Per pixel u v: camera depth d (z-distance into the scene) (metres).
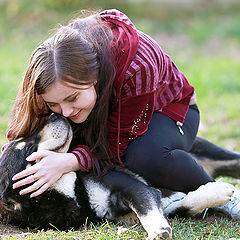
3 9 24.62
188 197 5.28
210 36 23.91
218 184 5.23
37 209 5.06
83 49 4.89
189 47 22.09
